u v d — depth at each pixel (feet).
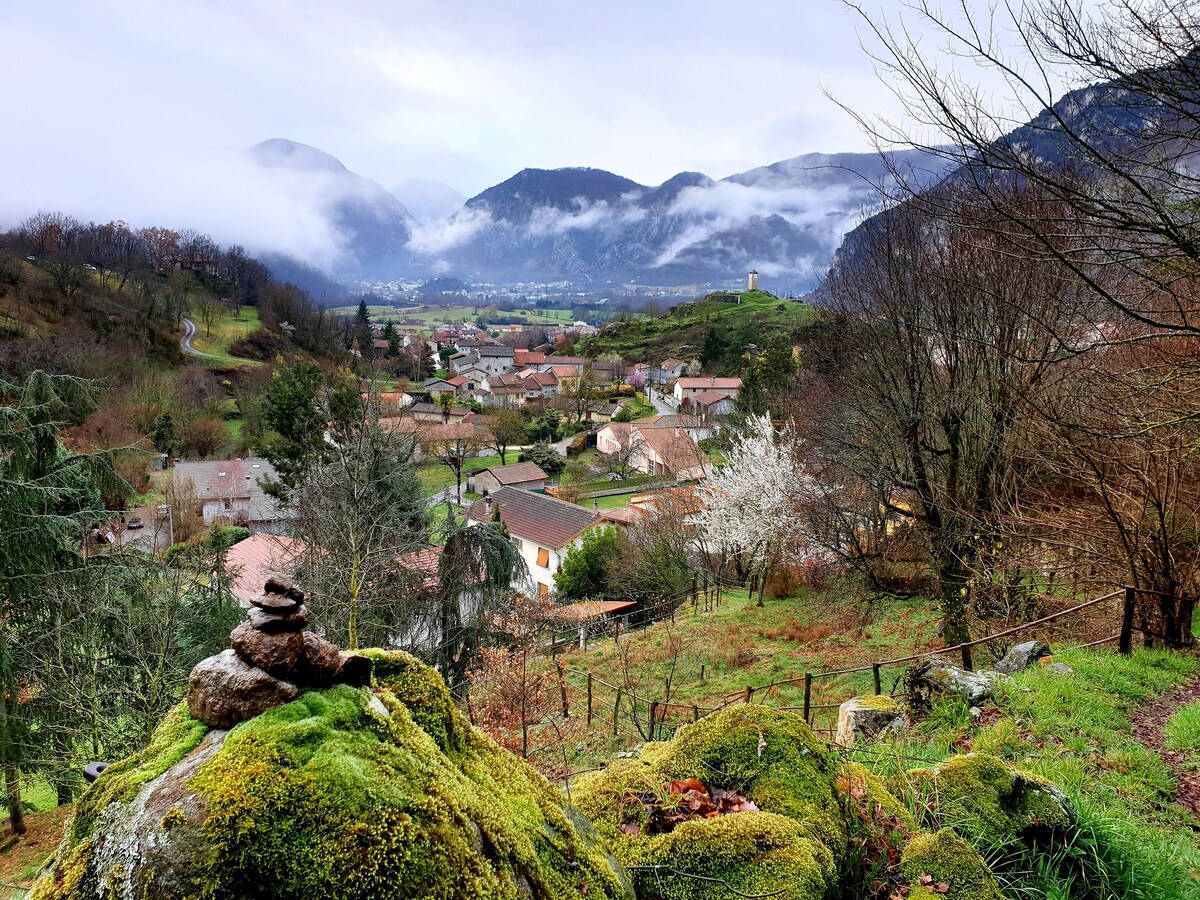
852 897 10.29
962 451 44.86
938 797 13.37
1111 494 32.30
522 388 314.96
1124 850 13.12
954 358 41.42
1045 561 37.83
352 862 4.69
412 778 5.51
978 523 38.27
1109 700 23.02
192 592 58.59
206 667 5.84
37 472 50.62
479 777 6.93
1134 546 29.99
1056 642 36.65
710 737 11.94
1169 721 21.48
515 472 176.14
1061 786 17.12
